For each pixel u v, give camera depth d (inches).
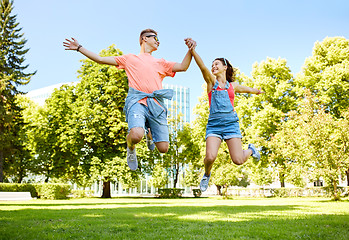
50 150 946.7
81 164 898.1
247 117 997.2
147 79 145.9
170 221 239.8
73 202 613.3
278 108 915.4
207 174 158.6
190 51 148.8
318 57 874.1
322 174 537.3
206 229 193.9
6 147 864.9
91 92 922.1
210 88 159.9
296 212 326.3
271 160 748.0
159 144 146.5
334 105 798.5
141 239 160.1
